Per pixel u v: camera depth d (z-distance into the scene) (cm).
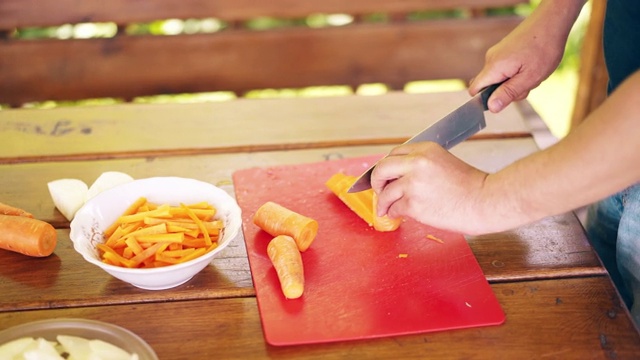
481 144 155
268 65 235
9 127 160
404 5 234
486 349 100
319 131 161
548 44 135
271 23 286
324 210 130
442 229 115
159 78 232
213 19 228
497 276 114
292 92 293
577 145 92
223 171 144
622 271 137
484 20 238
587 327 104
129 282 110
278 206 123
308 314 105
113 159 148
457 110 126
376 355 99
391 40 237
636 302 132
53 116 165
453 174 104
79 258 117
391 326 103
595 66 224
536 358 99
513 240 123
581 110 235
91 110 168
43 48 222
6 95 227
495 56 136
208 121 164
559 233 125
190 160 148
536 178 96
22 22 219
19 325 100
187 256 110
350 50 237
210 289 111
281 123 164
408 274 113
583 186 92
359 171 142
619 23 133
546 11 135
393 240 121
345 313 105
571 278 114
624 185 92
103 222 117
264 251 119
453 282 112
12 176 141
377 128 163
